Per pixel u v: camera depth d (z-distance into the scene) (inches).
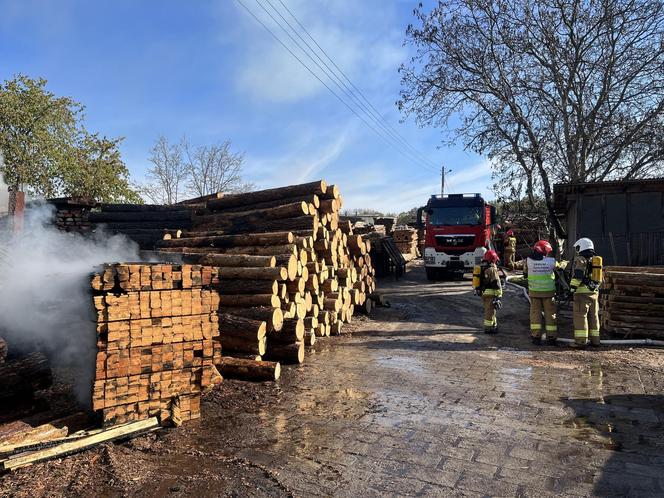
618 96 695.1
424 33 746.2
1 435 145.8
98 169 972.6
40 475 136.5
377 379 241.1
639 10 652.7
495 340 336.2
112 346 160.4
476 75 747.4
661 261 474.9
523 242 1005.2
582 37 684.7
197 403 185.0
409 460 149.0
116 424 162.1
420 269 973.2
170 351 174.4
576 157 695.1
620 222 497.7
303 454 154.0
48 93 916.6
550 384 229.8
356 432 172.1
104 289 161.6
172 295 174.1
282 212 350.6
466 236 696.4
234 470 142.7
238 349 261.4
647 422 179.3
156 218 454.6
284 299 280.7
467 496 127.3
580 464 145.3
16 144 853.8
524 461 147.7
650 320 308.8
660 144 643.5
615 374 245.3
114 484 133.0
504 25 705.0
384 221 1200.2
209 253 339.6
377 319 426.9
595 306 306.8
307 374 251.3
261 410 196.2
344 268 389.1
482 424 179.0
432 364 270.8
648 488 130.3
